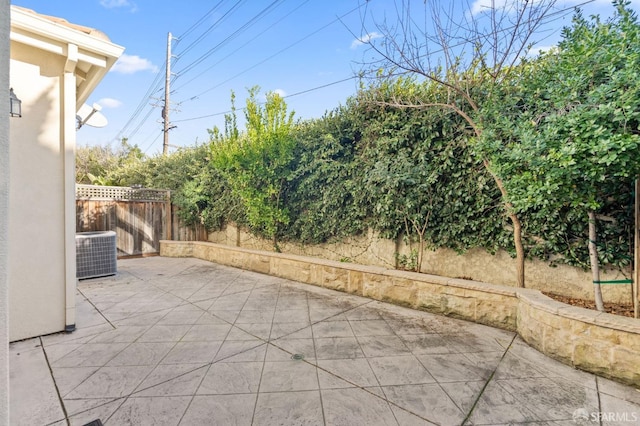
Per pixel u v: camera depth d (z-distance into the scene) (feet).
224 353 9.32
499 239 13.21
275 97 19.17
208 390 7.38
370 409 6.69
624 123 7.67
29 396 7.06
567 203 10.03
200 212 29.22
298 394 7.24
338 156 18.49
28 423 6.17
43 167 10.39
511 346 9.87
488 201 13.21
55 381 7.70
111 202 25.48
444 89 14.02
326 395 7.20
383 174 14.73
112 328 11.27
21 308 10.04
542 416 6.48
